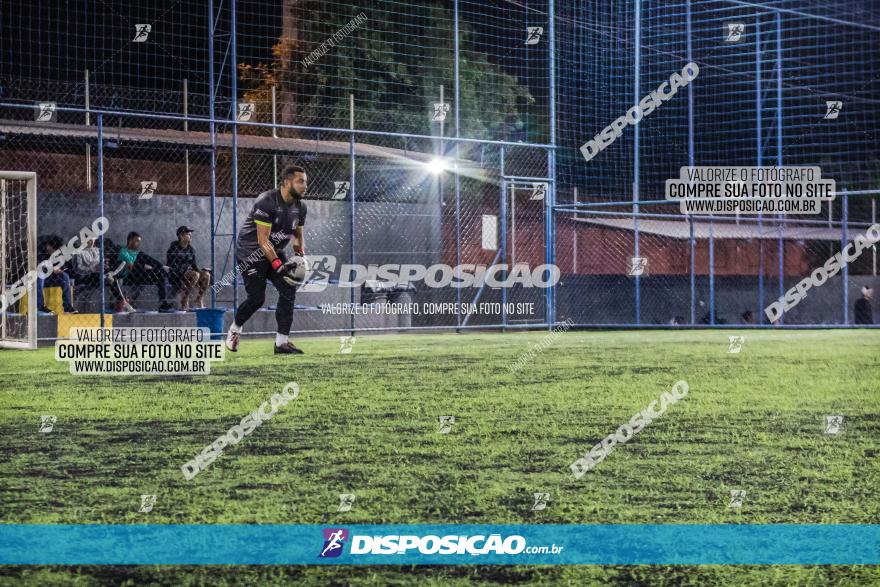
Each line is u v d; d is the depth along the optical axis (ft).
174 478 15.10
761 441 18.45
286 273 36.55
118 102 58.95
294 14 73.05
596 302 69.87
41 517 12.84
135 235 47.21
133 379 28.94
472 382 28.22
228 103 63.77
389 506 13.34
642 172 86.02
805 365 34.06
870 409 22.99
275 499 13.73
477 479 15.02
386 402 23.79
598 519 12.78
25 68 65.26
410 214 59.88
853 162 82.07
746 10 88.53
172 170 56.59
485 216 63.00
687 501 13.73
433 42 77.66
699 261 76.95
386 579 10.52
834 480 15.07
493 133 80.23
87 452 17.22
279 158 59.00
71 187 52.70
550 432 19.35
